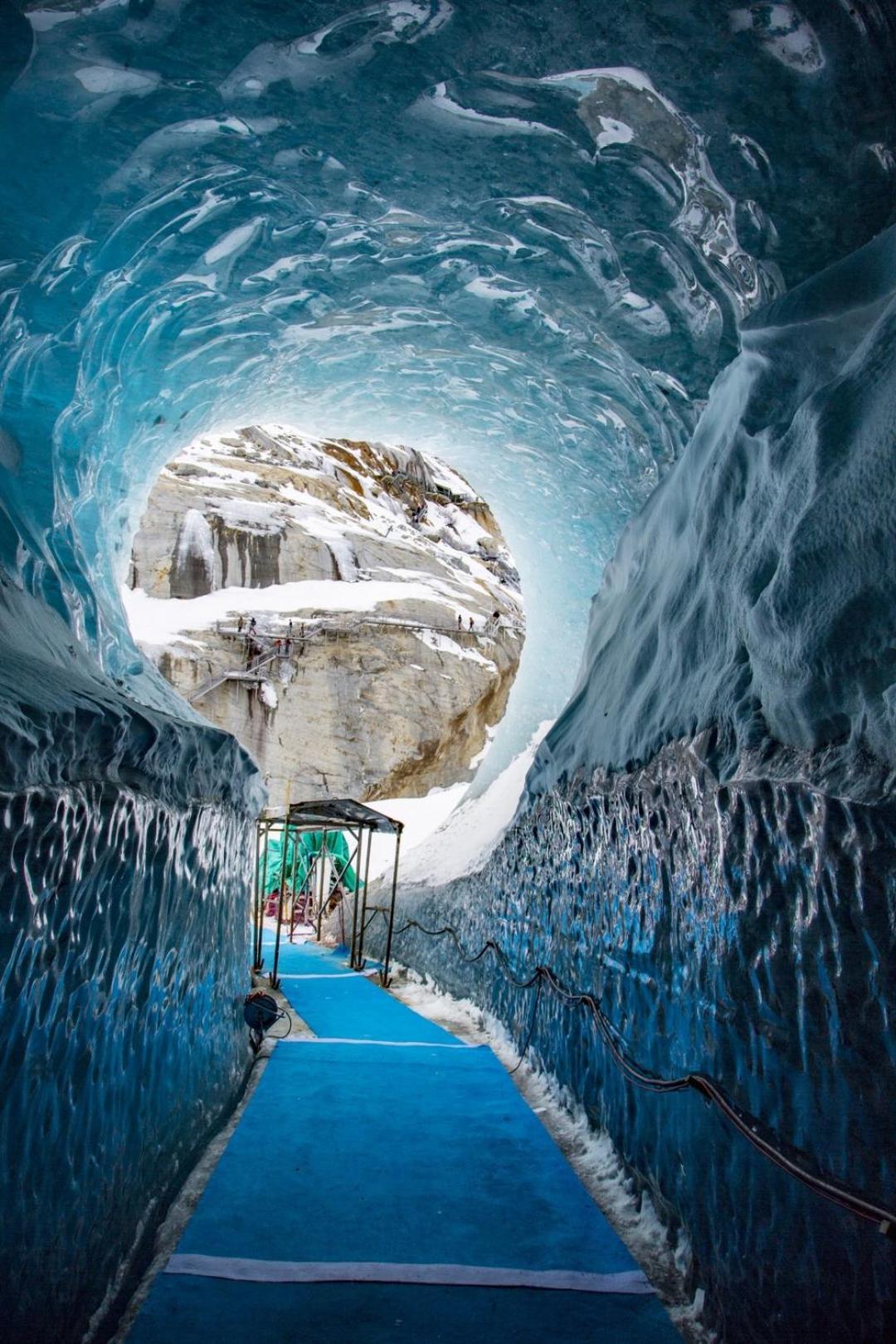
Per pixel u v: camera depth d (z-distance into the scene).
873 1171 2.16
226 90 4.18
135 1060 3.25
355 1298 3.56
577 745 6.90
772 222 4.42
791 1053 2.64
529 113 4.41
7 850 1.92
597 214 4.98
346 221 5.43
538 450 8.87
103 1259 2.95
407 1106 6.19
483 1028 9.06
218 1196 4.44
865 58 3.53
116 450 6.71
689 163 4.38
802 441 3.27
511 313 6.40
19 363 4.78
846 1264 2.24
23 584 4.11
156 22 3.71
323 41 3.95
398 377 8.20
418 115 4.47
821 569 2.86
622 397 6.79
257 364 7.40
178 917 3.84
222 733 5.00
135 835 3.01
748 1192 2.91
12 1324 2.07
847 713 2.63
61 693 2.63
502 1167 5.02
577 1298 3.59
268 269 5.81
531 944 7.56
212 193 4.88
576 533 10.09
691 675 4.32
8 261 4.30
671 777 4.10
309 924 21.66
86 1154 2.64
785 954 2.71
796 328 3.61
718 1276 3.20
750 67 3.79
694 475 5.18
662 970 4.09
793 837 2.73
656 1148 4.07
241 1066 6.48
